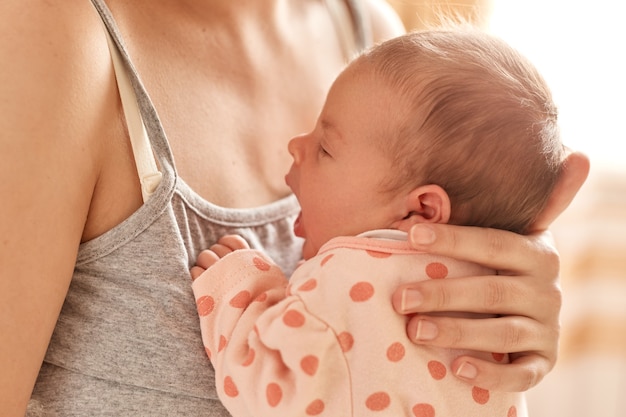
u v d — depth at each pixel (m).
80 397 0.93
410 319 0.90
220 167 1.06
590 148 2.55
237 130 1.10
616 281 2.56
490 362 0.92
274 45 1.20
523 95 0.99
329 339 0.87
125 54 0.93
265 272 0.97
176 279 0.94
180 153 1.01
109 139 0.91
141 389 0.93
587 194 2.55
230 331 0.92
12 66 0.83
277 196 1.15
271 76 1.18
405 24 1.82
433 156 0.95
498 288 0.94
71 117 0.85
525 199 1.00
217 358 0.92
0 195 0.81
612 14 2.47
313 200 1.03
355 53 1.37
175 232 0.95
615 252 2.55
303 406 0.86
